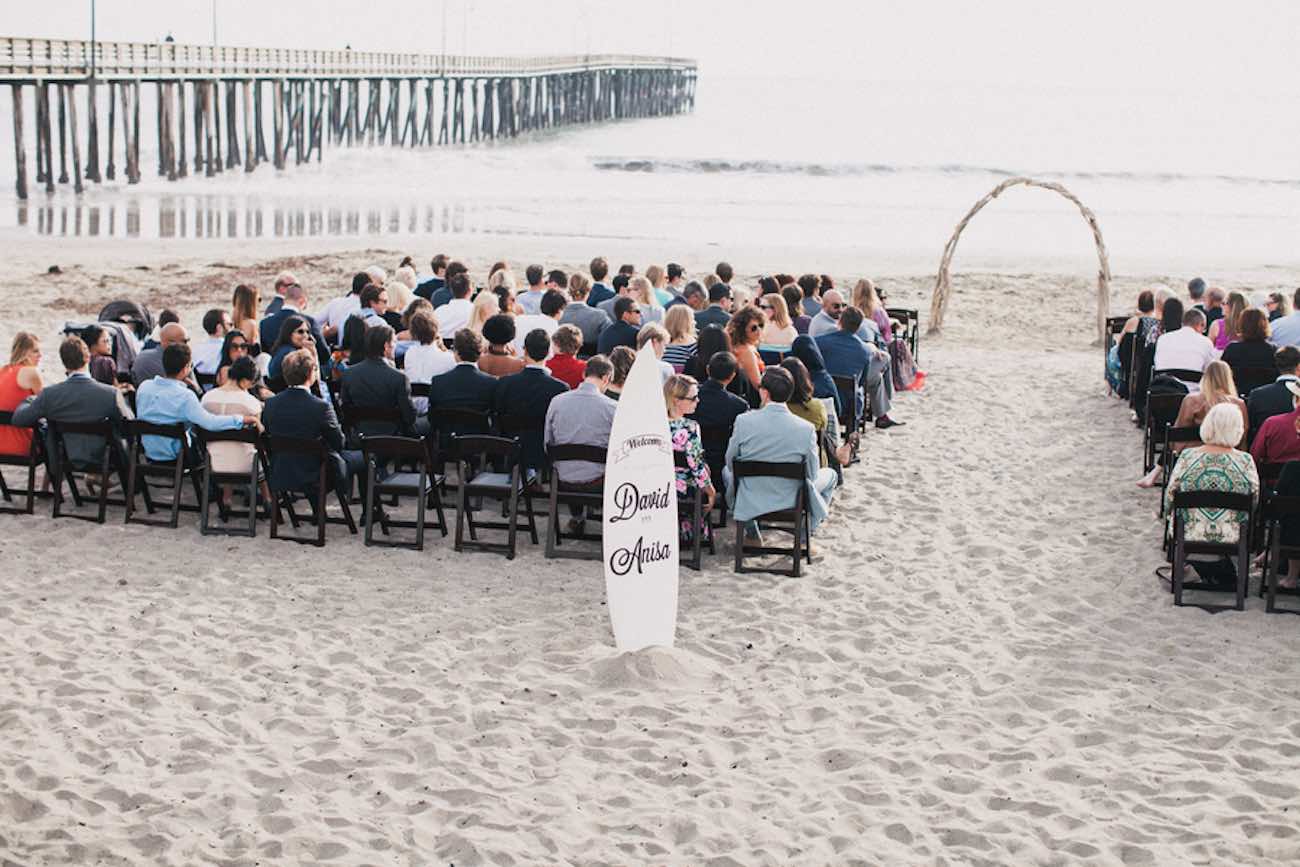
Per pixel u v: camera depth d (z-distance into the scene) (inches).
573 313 474.3
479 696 272.8
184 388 367.9
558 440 357.1
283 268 946.7
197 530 370.3
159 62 1685.5
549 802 232.1
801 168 2009.1
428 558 353.4
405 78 2363.4
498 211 1397.6
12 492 382.3
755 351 410.0
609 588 287.9
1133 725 264.1
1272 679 285.9
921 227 1349.7
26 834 216.7
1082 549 371.2
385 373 369.1
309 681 278.4
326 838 218.7
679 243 1170.6
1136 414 511.2
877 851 218.4
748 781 241.0
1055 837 222.7
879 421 510.0
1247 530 323.9
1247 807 233.1
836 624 315.0
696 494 351.3
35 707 262.2
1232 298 491.2
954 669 291.4
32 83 1515.7
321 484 354.6
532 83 3056.1
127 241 1115.9
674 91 3786.9
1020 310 836.0
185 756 244.5
